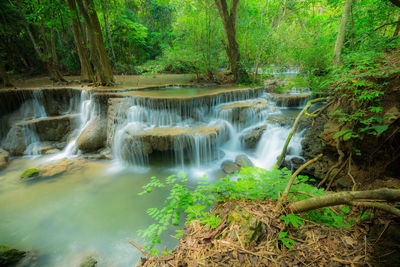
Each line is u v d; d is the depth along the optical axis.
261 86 9.98
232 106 7.58
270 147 6.36
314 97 8.84
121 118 6.95
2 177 5.84
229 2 11.82
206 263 1.66
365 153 3.31
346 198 1.59
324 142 4.09
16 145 7.36
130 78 13.91
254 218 1.86
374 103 3.13
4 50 14.15
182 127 6.70
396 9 4.92
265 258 1.62
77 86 9.83
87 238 3.75
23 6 9.80
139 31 18.70
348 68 3.65
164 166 6.33
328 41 7.34
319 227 1.87
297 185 2.25
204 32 11.66
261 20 10.72
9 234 3.87
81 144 7.12
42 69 15.29
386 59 3.39
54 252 3.47
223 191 2.35
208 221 1.99
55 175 5.88
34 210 4.51
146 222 4.08
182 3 11.90
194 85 10.59
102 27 17.33
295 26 11.10
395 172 3.07
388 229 1.67
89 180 5.62
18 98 8.58
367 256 1.54
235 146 7.27
